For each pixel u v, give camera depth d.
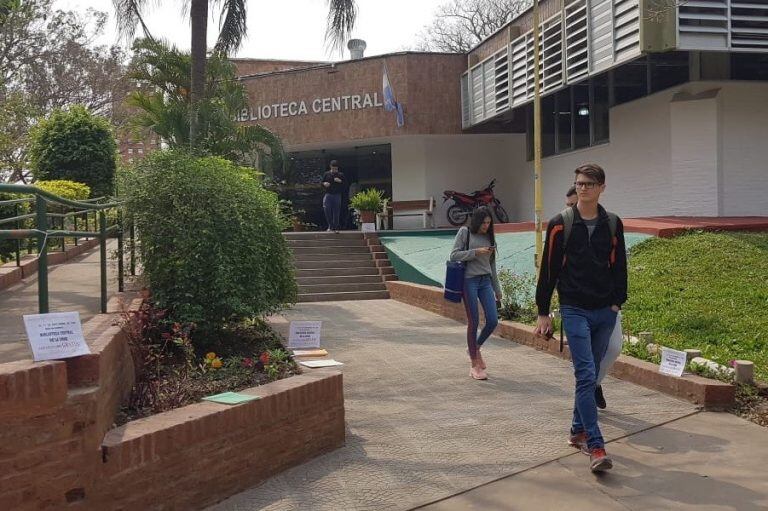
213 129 15.59
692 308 8.64
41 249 4.34
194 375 5.62
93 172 18.92
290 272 7.75
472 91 20.42
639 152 15.49
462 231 7.35
